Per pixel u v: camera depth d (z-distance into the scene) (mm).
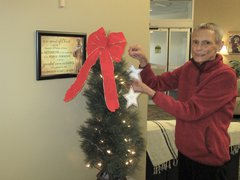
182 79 1811
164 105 1552
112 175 1789
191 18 7793
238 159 2932
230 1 8133
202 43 1608
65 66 1866
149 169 2664
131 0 2166
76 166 2033
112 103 1540
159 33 7766
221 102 1598
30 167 1799
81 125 1938
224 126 1698
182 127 1752
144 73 1913
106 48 1600
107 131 1753
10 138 1689
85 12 1926
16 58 1658
